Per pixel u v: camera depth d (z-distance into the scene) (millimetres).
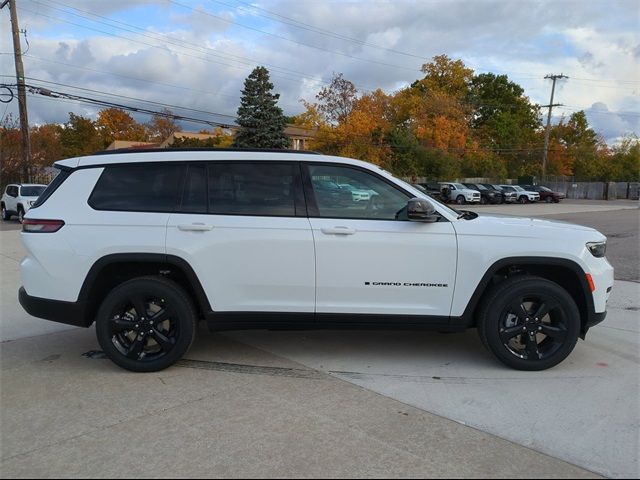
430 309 4496
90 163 4641
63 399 3984
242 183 4547
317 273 4434
